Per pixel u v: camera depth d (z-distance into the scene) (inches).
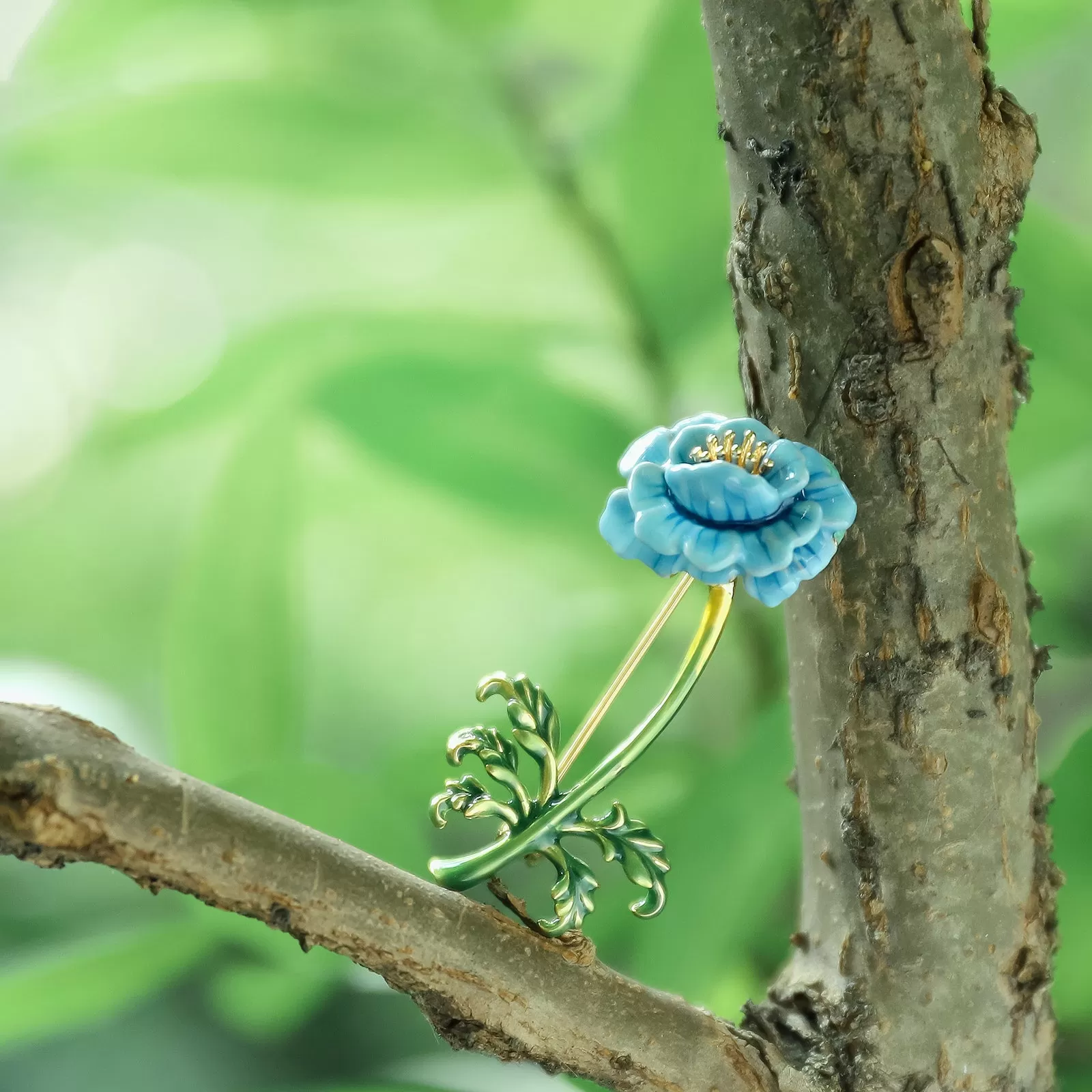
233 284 34.5
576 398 26.9
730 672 28.0
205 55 27.6
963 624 23.5
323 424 27.6
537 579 31.6
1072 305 26.5
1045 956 23.9
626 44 27.5
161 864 22.5
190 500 38.0
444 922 22.9
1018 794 23.8
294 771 26.4
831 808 23.8
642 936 25.9
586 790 23.3
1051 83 31.8
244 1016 27.5
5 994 26.3
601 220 27.1
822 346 23.5
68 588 38.8
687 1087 23.3
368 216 28.4
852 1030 23.7
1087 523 27.7
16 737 22.3
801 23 23.3
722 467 23.0
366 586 33.0
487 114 27.1
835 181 23.3
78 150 26.9
